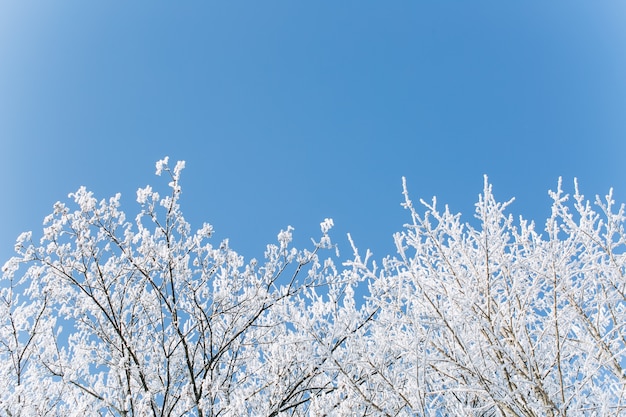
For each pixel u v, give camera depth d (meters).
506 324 3.95
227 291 6.00
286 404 5.79
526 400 3.46
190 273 6.21
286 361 5.54
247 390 6.19
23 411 5.03
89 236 5.73
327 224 6.34
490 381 3.57
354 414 4.15
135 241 5.88
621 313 4.07
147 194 5.88
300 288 6.00
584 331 4.27
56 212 5.57
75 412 4.80
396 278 4.29
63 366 5.79
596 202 4.23
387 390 3.86
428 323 3.88
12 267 5.45
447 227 4.38
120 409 5.45
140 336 6.08
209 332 6.33
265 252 6.50
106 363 5.78
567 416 3.40
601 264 4.12
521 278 4.18
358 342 3.97
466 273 4.32
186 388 5.23
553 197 4.19
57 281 5.80
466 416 3.83
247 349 6.45
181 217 6.11
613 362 3.93
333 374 5.53
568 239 4.16
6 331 5.81
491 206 4.30
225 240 6.64
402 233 4.37
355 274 5.57
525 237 4.50
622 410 3.84
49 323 5.91
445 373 3.88
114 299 6.12
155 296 6.25
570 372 4.04
